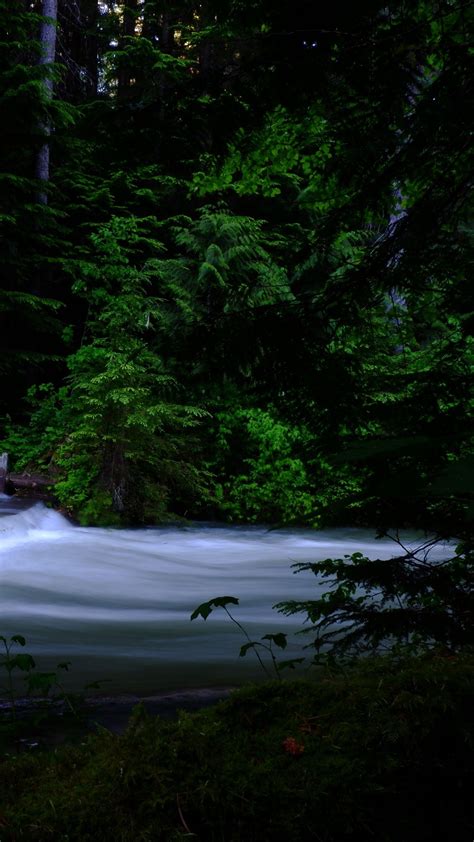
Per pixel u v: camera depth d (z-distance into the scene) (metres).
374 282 4.36
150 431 16.73
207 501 18.89
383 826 2.20
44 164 21.33
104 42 29.62
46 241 20.66
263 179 5.65
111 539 15.12
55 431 17.38
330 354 4.14
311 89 4.09
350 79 4.10
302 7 3.85
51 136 19.94
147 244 21.91
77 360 16.78
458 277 4.27
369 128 4.39
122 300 16.55
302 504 17.91
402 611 3.26
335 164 4.50
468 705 2.44
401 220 4.33
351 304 4.29
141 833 2.09
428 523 3.34
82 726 3.46
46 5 22.64
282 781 2.20
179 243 18.78
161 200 23.44
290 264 4.47
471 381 3.81
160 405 15.89
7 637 7.09
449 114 3.78
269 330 4.02
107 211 21.83
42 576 10.97
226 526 18.31
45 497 16.64
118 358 15.88
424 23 4.04
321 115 4.59
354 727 2.35
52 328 21.34
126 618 8.41
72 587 10.51
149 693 4.77
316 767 2.24
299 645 6.51
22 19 19.91
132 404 16.02
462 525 3.33
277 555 14.81
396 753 2.29
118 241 22.67
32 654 6.29
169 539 16.17
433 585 3.25
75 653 6.36
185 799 2.14
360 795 2.20
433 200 4.35
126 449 17.06
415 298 4.57
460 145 4.19
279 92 4.10
